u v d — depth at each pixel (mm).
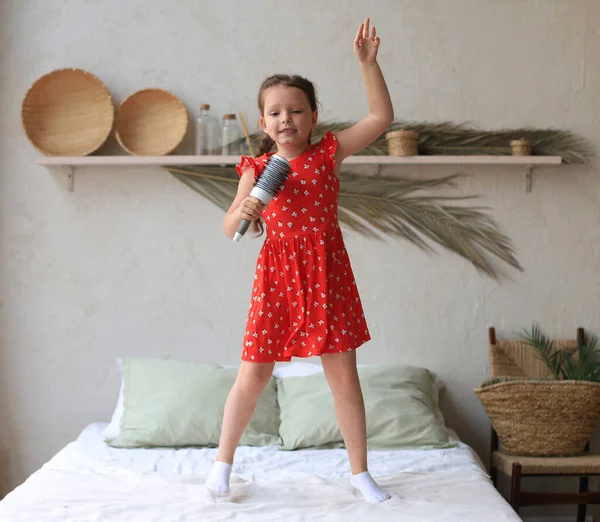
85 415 3910
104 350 3912
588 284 3873
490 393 3504
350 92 3867
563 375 3725
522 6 3854
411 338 3898
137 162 3711
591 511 3836
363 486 2586
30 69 3896
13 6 3898
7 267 3912
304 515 2398
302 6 3873
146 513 2426
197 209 3896
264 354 2559
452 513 2422
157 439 3299
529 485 3871
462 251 3875
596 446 3838
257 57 3879
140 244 3904
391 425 3330
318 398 3449
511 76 3857
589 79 3850
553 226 3871
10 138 3900
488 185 3873
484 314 3883
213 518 2371
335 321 2553
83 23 3887
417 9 3861
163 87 3887
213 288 3904
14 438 3926
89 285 3912
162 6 3885
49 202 3902
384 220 3881
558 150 3840
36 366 3922
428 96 3859
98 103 3848
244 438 3340
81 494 2605
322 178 2545
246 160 2637
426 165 3863
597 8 3850
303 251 2551
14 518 2379
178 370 3588
